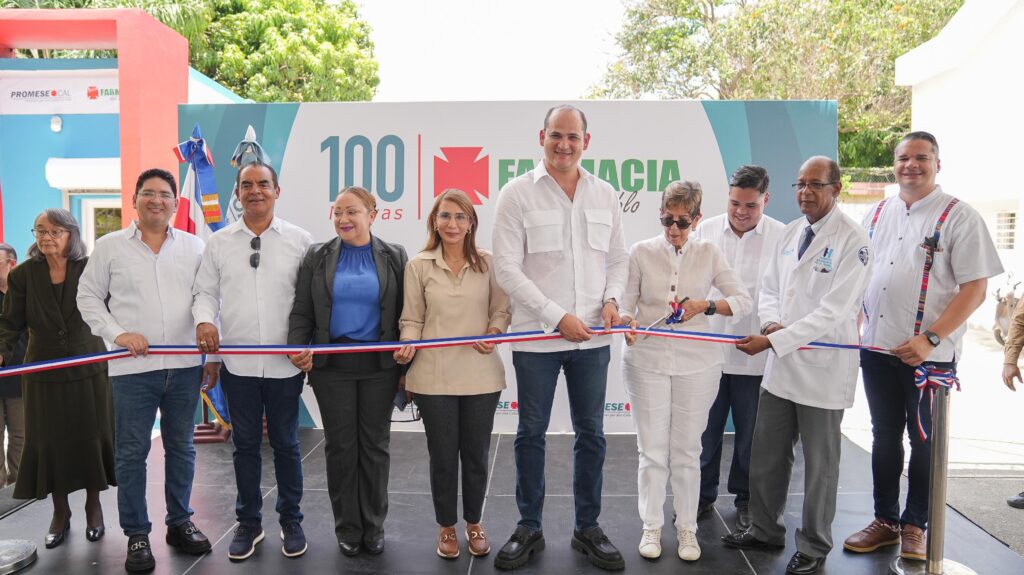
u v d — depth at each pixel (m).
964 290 2.80
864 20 15.24
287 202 4.70
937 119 11.44
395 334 2.90
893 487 3.04
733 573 2.82
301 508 3.50
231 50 13.81
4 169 7.68
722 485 3.86
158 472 4.02
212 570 2.83
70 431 3.00
